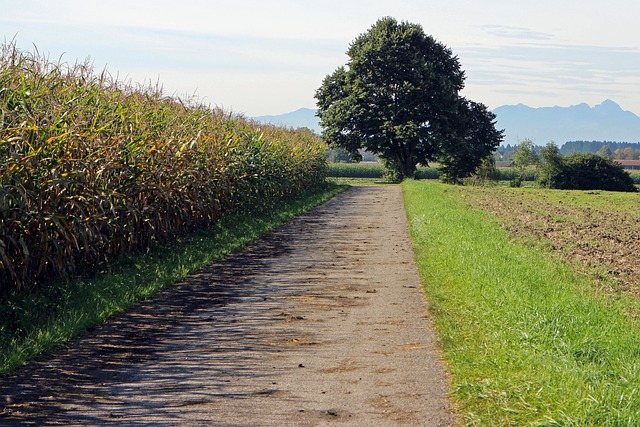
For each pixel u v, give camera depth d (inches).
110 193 537.3
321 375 305.9
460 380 289.4
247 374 308.2
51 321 385.4
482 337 351.3
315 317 420.8
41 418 254.1
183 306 450.9
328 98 2910.9
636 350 310.3
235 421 250.7
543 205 1560.0
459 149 2758.4
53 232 465.7
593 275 583.8
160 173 637.9
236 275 569.9
